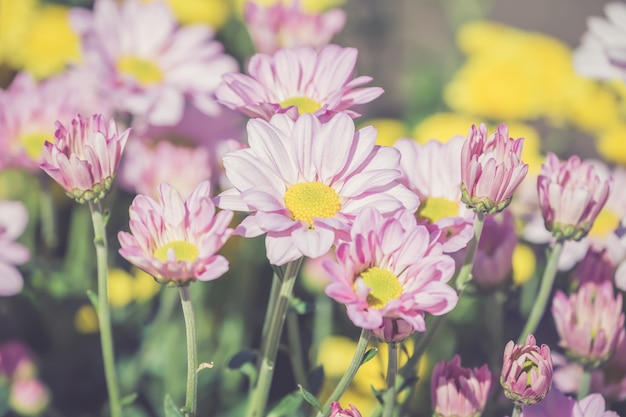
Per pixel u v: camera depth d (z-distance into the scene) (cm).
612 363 48
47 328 64
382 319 36
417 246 36
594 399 40
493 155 38
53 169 40
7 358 59
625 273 46
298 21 57
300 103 42
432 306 35
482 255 46
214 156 61
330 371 58
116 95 59
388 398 39
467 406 41
